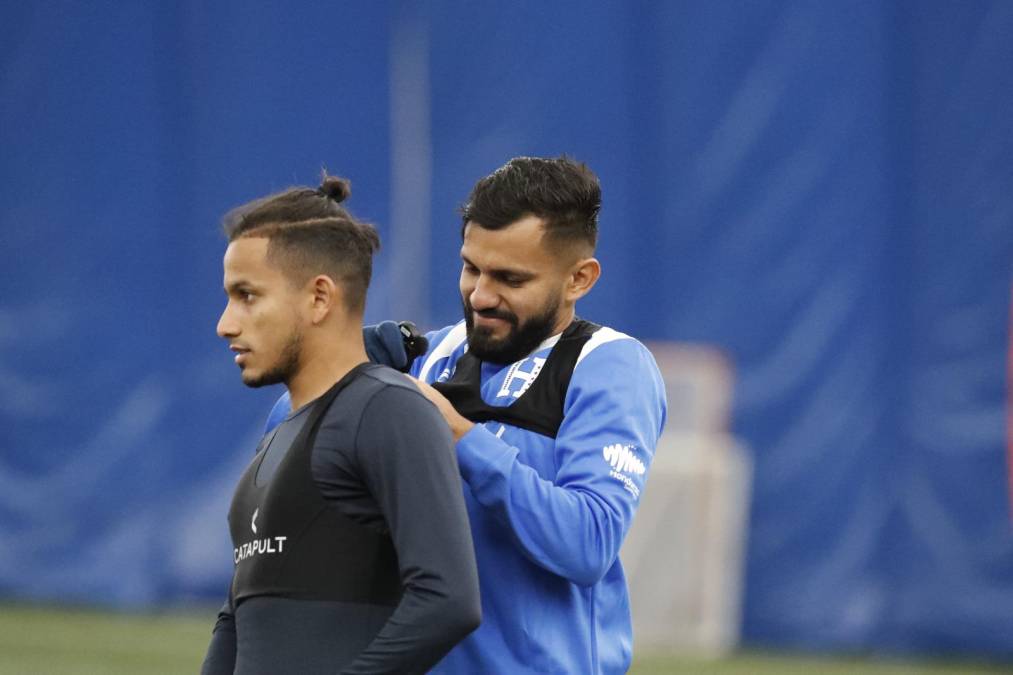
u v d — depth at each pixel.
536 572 9.52
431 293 30.52
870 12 29.12
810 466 29.06
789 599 28.97
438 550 8.18
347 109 31.12
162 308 31.72
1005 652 27.72
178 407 31.53
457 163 30.53
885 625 28.62
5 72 32.12
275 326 8.73
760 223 29.41
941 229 28.64
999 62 28.36
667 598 28.19
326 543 8.48
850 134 29.17
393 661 8.10
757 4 29.53
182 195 31.77
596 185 9.99
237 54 31.50
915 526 28.53
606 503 9.25
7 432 31.92
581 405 9.65
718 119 29.59
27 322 31.97
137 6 31.89
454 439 9.06
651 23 29.94
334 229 8.86
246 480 8.93
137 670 23.69
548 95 30.25
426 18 30.75
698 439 29.06
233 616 9.35
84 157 31.97
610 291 29.62
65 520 31.69
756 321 29.36
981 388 28.20
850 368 29.05
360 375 8.73
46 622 29.16
